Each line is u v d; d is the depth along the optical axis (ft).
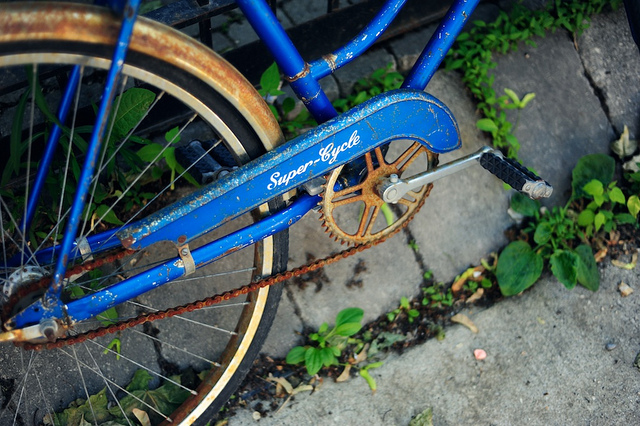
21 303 6.04
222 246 6.69
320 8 10.69
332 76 9.68
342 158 6.59
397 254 9.27
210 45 8.81
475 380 8.74
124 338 8.38
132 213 8.60
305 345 8.83
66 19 5.22
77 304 6.17
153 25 5.57
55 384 8.14
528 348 9.02
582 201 9.96
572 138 10.23
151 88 8.63
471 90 9.94
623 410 8.64
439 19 10.38
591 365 8.95
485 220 9.68
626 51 10.89
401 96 6.56
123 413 7.85
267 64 9.41
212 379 7.82
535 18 10.55
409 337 9.04
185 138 8.95
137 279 6.41
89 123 8.59
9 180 8.15
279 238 7.18
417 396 8.57
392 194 7.01
